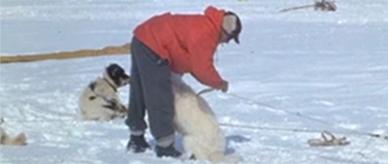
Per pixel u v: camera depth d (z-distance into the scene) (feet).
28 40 71.36
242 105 37.47
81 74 49.75
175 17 25.36
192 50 24.90
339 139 28.55
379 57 55.36
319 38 67.26
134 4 102.27
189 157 25.38
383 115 35.09
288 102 38.58
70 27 81.71
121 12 94.53
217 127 25.12
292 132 30.91
